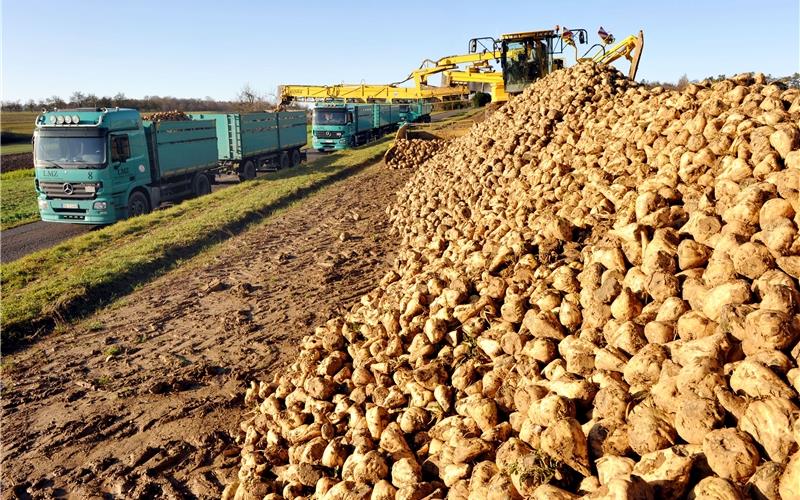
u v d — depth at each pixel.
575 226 6.32
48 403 6.79
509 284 5.69
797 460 2.42
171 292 10.61
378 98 37.72
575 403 3.66
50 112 16.58
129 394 6.86
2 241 16.62
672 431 3.05
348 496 3.90
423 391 4.64
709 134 6.08
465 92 37.53
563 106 13.10
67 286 10.36
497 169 11.84
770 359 3.02
